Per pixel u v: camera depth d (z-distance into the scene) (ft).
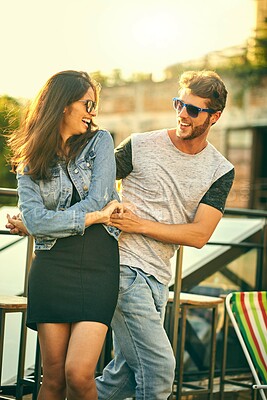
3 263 17.25
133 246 12.25
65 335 11.08
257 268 22.30
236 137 54.49
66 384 10.94
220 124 55.06
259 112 52.49
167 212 12.35
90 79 11.46
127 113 57.98
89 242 11.13
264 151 54.24
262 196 53.36
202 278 21.18
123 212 11.75
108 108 58.70
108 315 11.10
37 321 11.04
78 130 11.35
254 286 22.24
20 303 14.12
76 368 10.62
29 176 11.27
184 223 12.51
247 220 22.17
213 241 21.48
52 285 10.97
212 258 21.39
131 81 55.72
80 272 11.03
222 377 18.70
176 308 16.40
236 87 52.65
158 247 12.30
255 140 53.67
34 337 17.13
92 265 11.10
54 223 10.84
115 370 13.05
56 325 11.02
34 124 11.35
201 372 20.80
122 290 12.13
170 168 12.34
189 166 12.39
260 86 51.93
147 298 12.16
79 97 11.21
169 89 55.06
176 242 12.19
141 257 12.23
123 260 12.20
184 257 20.88
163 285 12.55
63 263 11.02
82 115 11.27
